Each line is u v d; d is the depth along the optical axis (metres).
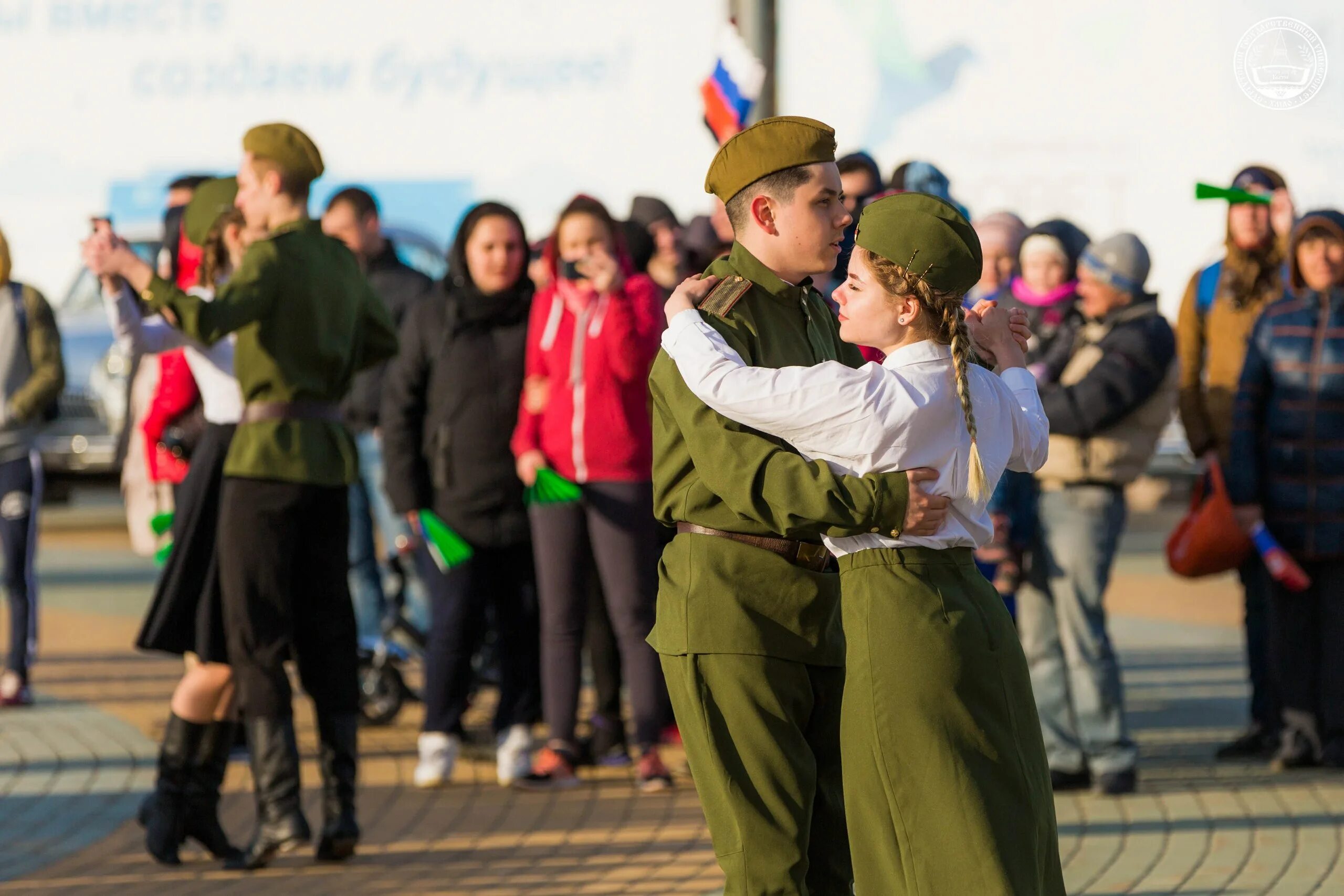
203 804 19.31
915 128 48.44
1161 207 48.31
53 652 33.34
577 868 19.17
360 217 27.80
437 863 19.44
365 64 50.12
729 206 13.05
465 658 23.27
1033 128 48.31
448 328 23.22
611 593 22.69
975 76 48.25
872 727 11.83
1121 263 21.59
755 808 12.69
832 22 48.28
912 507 11.71
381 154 50.22
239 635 18.59
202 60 50.78
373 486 27.97
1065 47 48.22
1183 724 26.53
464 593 23.14
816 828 13.38
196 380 19.77
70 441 48.81
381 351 20.05
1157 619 36.78
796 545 12.81
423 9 49.97
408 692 27.59
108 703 28.61
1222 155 48.03
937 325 12.12
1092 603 22.00
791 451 12.17
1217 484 23.67
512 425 23.06
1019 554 21.95
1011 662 12.02
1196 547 23.58
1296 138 47.97
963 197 48.47
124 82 51.03
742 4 27.11
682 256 28.67
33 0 51.03
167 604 19.16
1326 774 22.98
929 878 11.65
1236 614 37.41
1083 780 22.34
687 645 12.77
